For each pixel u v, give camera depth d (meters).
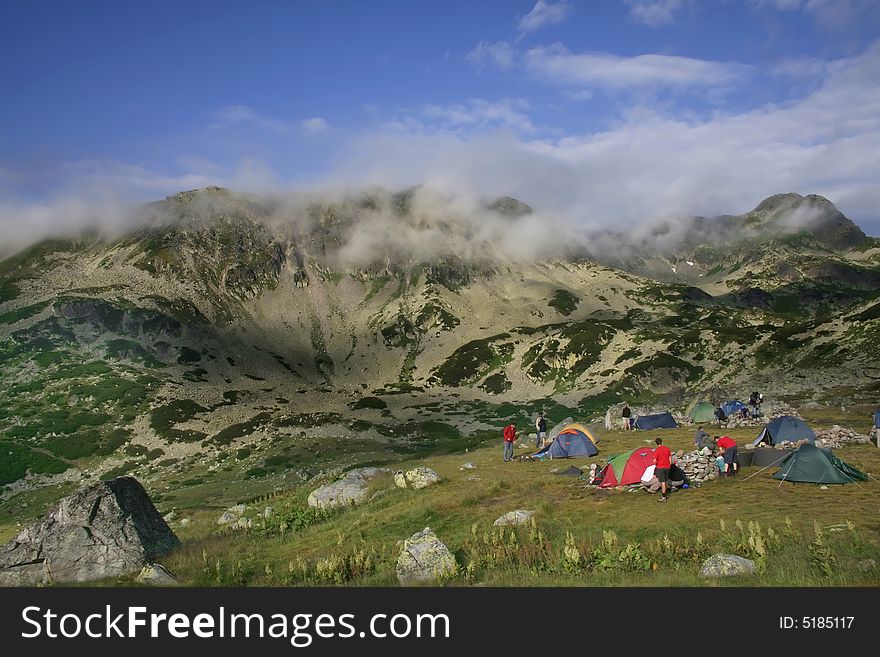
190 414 143.25
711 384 148.38
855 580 14.62
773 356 148.12
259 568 22.97
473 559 20.19
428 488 33.62
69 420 133.25
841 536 17.81
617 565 18.08
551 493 28.84
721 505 23.44
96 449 120.25
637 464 28.52
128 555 25.31
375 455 114.38
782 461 27.50
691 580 15.77
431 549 19.62
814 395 72.44
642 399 159.75
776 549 17.45
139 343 199.75
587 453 38.66
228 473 105.44
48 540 25.45
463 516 26.44
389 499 32.22
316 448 120.38
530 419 155.38
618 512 24.20
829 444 33.62
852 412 50.97
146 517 27.59
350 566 21.34
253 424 140.50
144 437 127.94
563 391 185.50
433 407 177.00
